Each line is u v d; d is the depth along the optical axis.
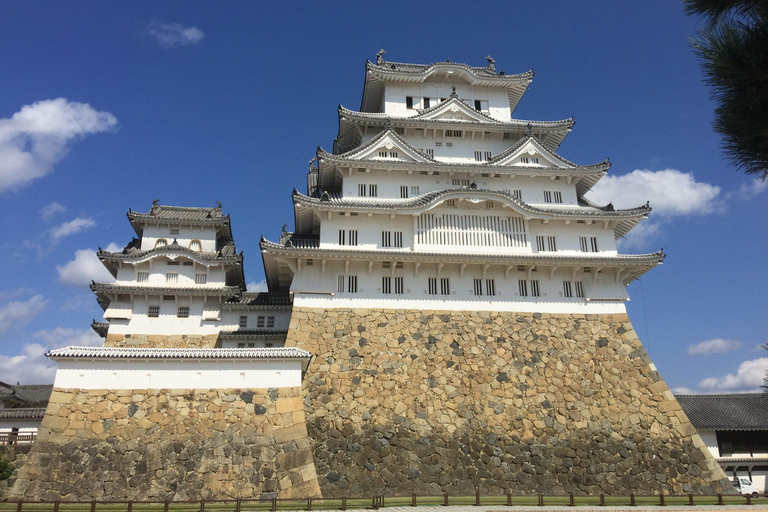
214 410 31.08
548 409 38.09
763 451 47.19
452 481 34.91
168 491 28.78
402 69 54.12
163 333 45.53
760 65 8.99
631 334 41.84
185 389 31.39
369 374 37.91
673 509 28.20
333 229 42.81
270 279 48.94
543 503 29.78
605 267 43.44
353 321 39.97
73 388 30.52
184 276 47.72
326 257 40.53
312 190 58.66
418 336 39.88
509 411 37.66
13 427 37.44
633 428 37.88
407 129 49.12
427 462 35.28
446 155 48.97
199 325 46.22
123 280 46.75
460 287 42.22
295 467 30.39
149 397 30.91
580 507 28.81
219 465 29.75
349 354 38.53
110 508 25.36
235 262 47.78
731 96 9.61
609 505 29.78
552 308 42.38
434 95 52.72
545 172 46.41
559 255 44.28
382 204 43.22
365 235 42.97
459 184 46.47
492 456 36.06
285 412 31.69
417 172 46.09
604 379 39.69
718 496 31.22
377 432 35.84
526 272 43.28
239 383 32.00
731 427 46.75
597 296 43.25
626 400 38.91
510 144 50.03
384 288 41.53
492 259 41.50
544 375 39.41
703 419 47.72
